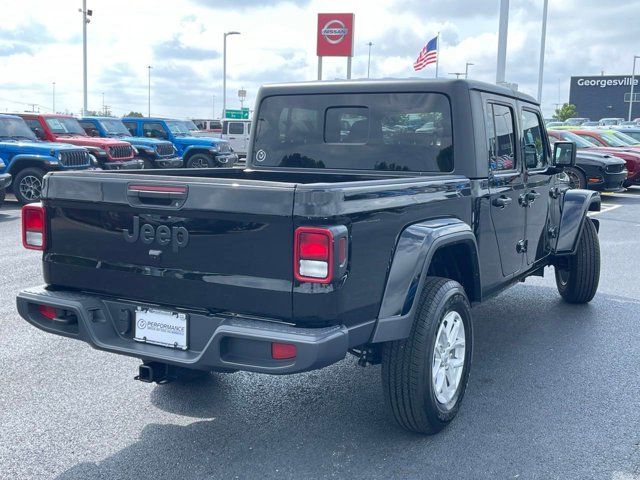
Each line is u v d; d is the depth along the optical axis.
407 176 4.75
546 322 6.44
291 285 3.19
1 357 5.25
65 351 5.41
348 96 4.97
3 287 7.34
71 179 3.73
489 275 4.84
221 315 3.40
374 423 4.17
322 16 32.62
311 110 5.13
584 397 4.61
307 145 5.16
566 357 5.43
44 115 17.58
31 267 8.38
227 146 24.08
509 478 3.53
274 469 3.60
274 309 3.24
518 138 5.32
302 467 3.62
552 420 4.23
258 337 3.19
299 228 3.12
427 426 3.88
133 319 3.68
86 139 17.61
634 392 4.71
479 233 4.61
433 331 3.76
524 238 5.52
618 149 18.73
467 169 4.55
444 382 4.03
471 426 4.14
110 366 5.10
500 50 17.62
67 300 3.71
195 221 3.38
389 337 3.55
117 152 17.59
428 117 4.68
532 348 5.66
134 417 4.22
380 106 4.85
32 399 4.47
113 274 3.68
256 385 4.78
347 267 3.23
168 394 4.59
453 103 4.57
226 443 3.89
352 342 3.38
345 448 3.84
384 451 3.81
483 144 4.68
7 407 4.34
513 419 4.24
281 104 5.25
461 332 4.15
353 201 3.26
